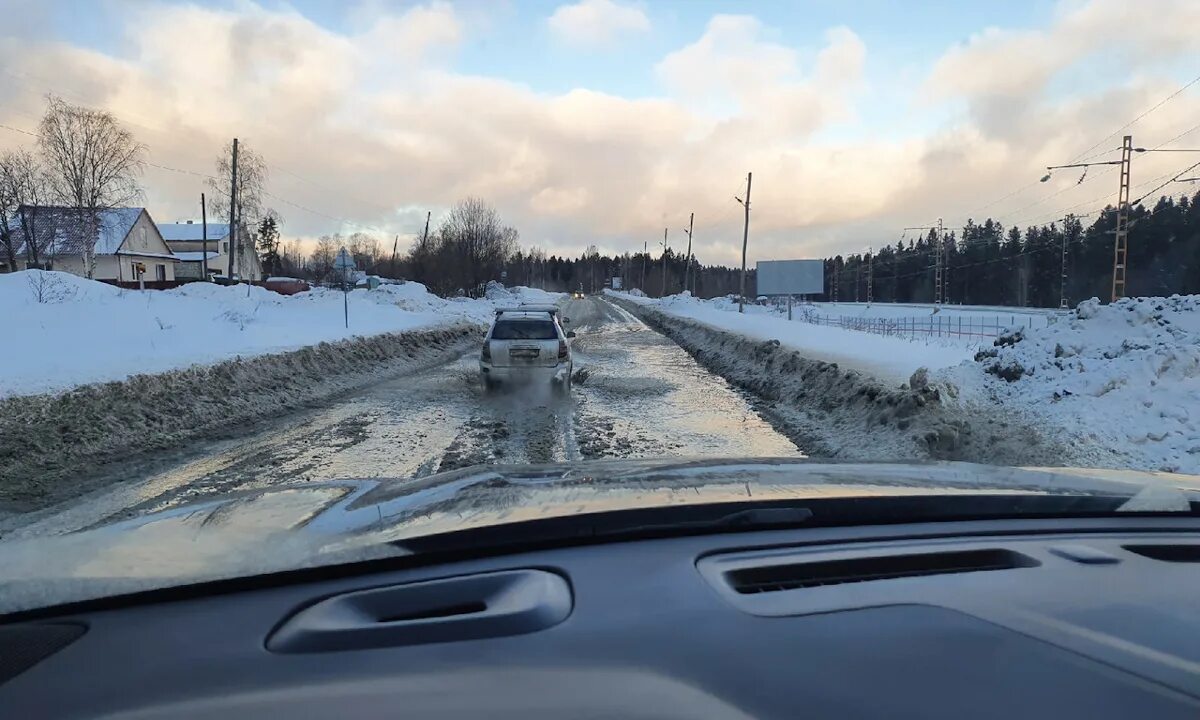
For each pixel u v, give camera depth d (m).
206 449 7.23
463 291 52.72
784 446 7.89
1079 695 1.12
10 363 8.22
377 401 10.62
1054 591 1.57
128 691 1.18
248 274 61.94
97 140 36.62
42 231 35.84
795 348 15.25
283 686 1.17
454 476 2.78
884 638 1.32
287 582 1.61
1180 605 1.49
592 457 7.01
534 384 11.26
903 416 7.91
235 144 39.12
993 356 9.87
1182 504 2.27
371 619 1.44
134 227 52.53
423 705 1.11
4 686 1.22
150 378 8.80
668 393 12.11
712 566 1.73
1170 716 1.06
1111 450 6.11
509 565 1.74
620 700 1.12
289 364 12.13
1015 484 2.49
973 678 1.17
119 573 1.57
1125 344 8.03
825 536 1.98
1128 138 37.78
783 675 1.19
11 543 1.90
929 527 2.10
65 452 6.52
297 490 2.60
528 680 1.18
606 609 1.46
